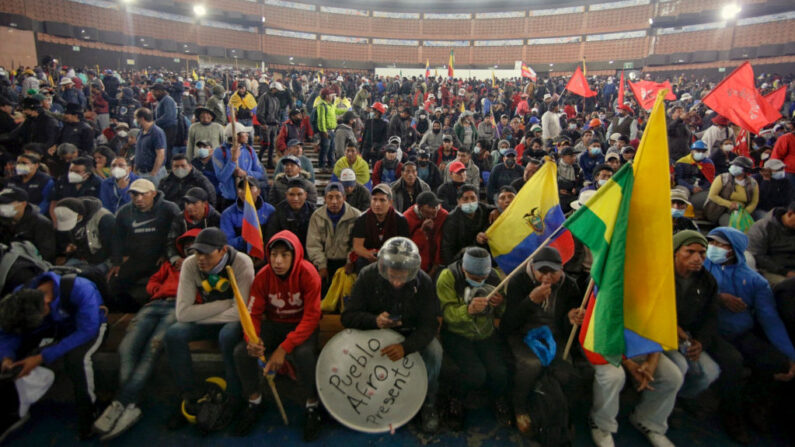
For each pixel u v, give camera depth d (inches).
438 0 1590.8
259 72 1172.5
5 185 214.2
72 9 1170.6
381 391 128.4
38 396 122.5
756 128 307.6
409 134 380.8
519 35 1565.0
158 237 169.2
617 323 107.9
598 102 829.8
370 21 1614.2
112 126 366.9
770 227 180.1
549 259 126.9
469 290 135.5
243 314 119.7
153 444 122.3
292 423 131.8
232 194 232.5
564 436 122.5
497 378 133.6
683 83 1112.2
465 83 1075.9
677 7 1325.0
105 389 137.0
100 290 142.4
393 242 120.5
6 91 469.1
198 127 264.7
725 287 141.0
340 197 167.2
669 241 105.9
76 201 173.3
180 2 1352.1
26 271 131.3
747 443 127.9
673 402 123.7
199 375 148.0
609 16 1435.8
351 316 130.9
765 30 1178.0
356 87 941.2
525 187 159.6
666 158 105.5
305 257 177.9
